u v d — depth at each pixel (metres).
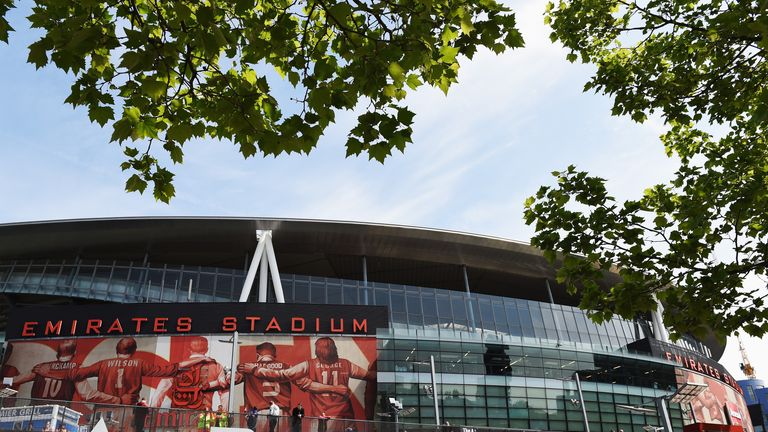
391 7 6.50
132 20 6.23
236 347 39.75
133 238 55.12
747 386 145.38
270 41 6.85
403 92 7.00
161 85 6.24
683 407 57.31
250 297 53.81
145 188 7.52
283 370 42.75
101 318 43.31
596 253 10.74
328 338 44.50
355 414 42.22
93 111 6.72
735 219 10.11
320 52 7.14
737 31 9.08
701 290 9.96
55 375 41.25
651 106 12.19
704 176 11.12
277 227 54.44
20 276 53.69
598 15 12.71
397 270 64.06
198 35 5.83
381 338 49.53
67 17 6.16
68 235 53.62
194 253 58.16
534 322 57.34
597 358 55.25
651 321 66.12
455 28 6.59
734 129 12.44
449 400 47.62
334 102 6.78
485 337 52.22
